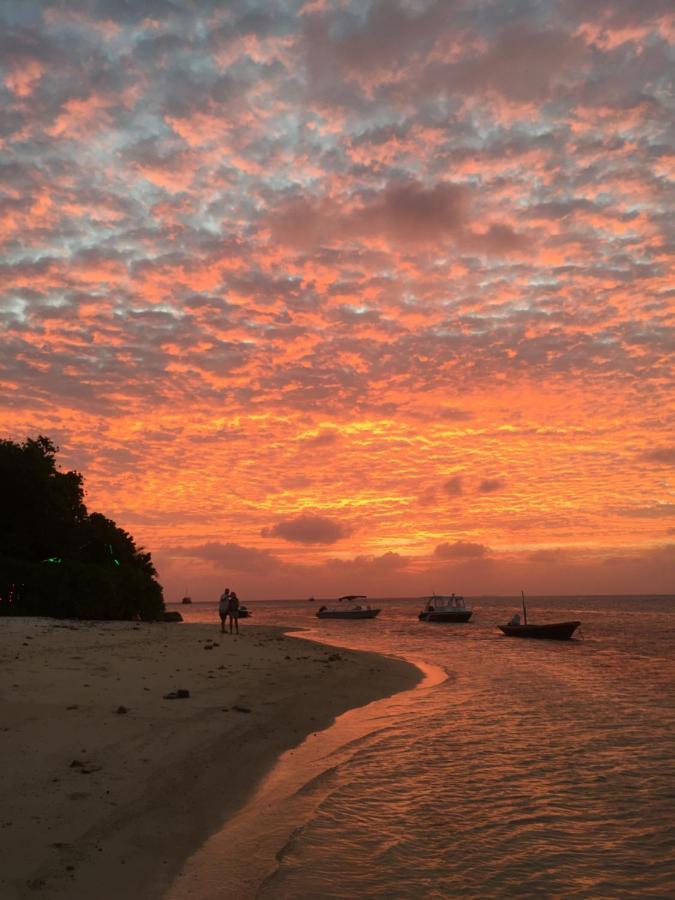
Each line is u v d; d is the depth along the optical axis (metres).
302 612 152.00
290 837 7.25
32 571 40.53
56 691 13.08
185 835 7.10
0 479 43.69
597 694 18.09
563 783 9.41
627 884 6.25
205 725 11.80
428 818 7.95
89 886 5.77
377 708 15.48
